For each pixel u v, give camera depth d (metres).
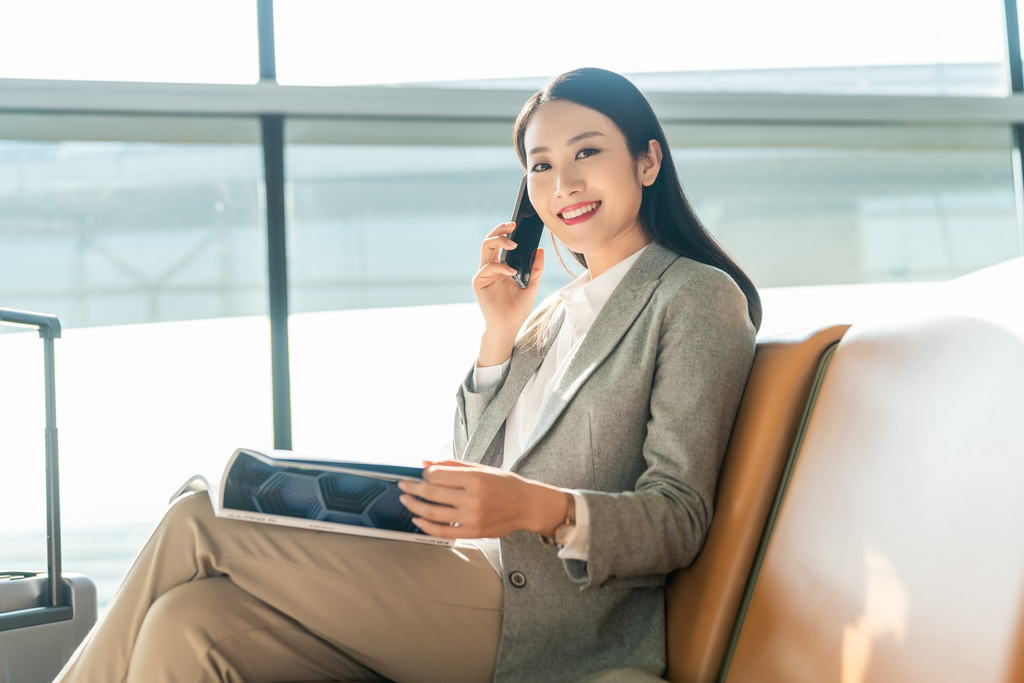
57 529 1.54
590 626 0.98
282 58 3.23
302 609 0.89
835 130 3.57
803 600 0.82
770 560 0.89
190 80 3.17
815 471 0.88
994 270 0.76
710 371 1.00
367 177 3.28
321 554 0.91
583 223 1.23
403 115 3.27
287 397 3.12
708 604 0.93
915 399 0.76
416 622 0.93
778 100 3.48
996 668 0.58
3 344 2.88
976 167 3.63
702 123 3.50
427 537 0.92
